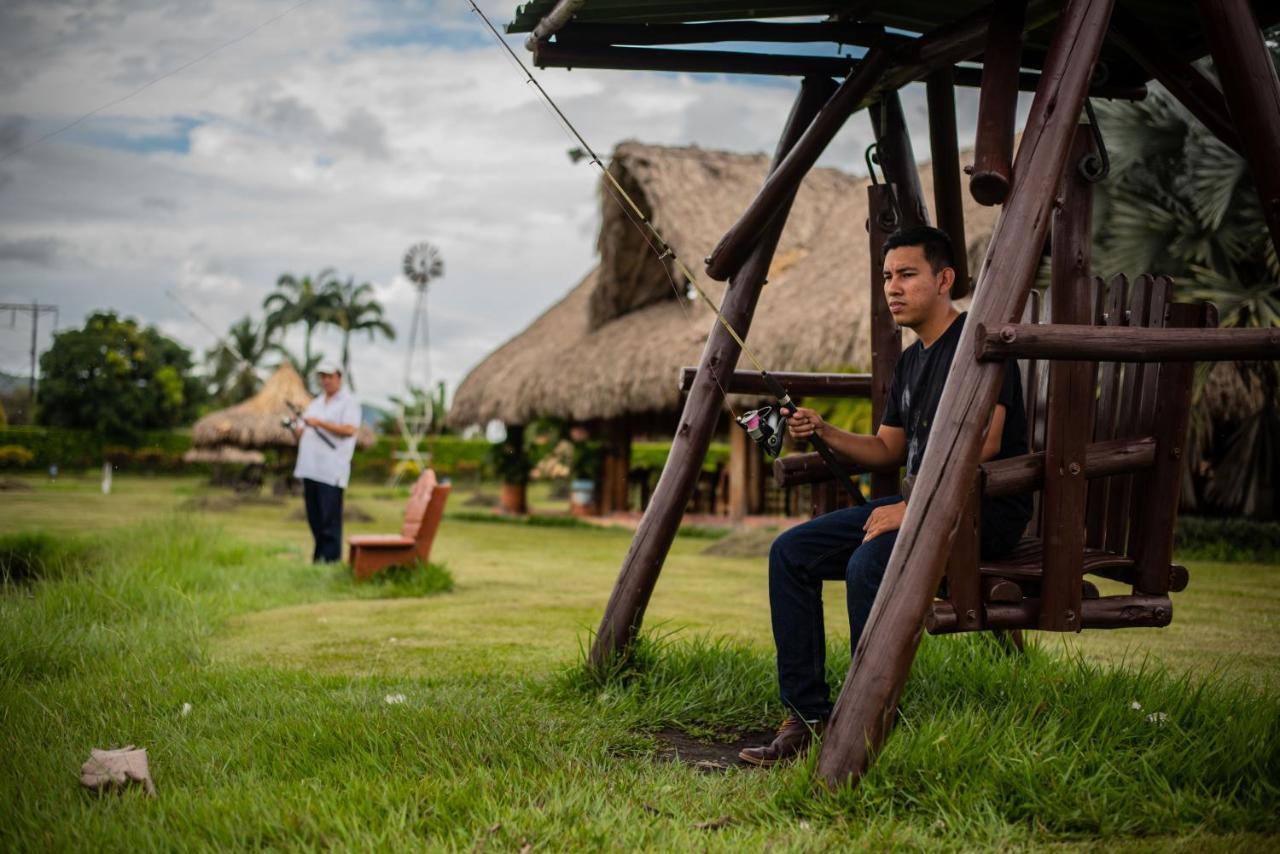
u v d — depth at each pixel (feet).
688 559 33.14
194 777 8.37
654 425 59.62
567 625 18.13
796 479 12.10
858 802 7.70
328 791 7.79
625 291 57.00
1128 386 9.95
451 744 9.05
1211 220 30.27
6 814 7.34
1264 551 31.53
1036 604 9.11
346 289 195.21
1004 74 9.27
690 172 53.36
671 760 9.70
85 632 14.96
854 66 12.05
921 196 12.78
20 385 141.69
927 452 8.47
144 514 50.78
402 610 20.13
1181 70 11.18
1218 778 8.19
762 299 47.80
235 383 179.63
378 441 122.21
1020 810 7.61
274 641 16.33
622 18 11.59
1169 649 15.65
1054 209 9.95
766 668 12.29
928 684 11.03
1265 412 33.30
